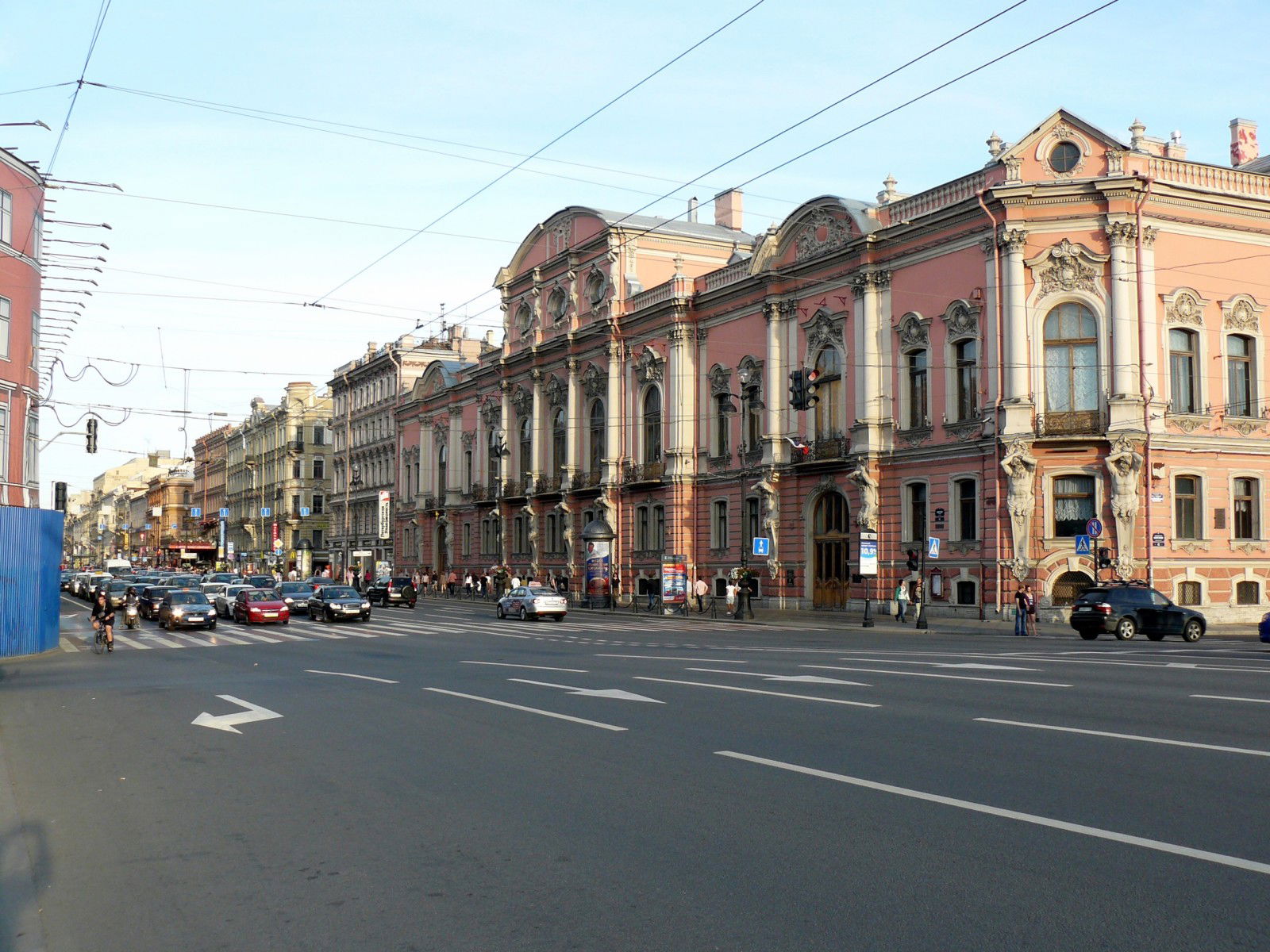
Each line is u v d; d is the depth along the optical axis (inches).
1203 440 1457.9
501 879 282.2
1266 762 387.5
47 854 323.0
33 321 1423.5
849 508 1732.3
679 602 2004.2
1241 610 1477.6
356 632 1493.6
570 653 1029.8
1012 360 1450.5
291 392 4537.4
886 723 499.2
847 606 1734.7
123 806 385.7
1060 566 1423.5
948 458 1553.9
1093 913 240.1
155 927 256.7
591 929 243.3
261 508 4628.4
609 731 502.0
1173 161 1462.8
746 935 235.3
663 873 280.5
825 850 295.3
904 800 346.9
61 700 723.4
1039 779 369.4
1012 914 241.3
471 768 427.8
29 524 1191.6
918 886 262.2
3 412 1355.8
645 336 2256.4
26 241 1393.9
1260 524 1508.4
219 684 796.0
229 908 268.1
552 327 2632.9
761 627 1596.9
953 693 605.6
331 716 595.2
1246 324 1510.8
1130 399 1398.9
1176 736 442.9
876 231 1663.4
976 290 1510.8
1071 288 1441.9
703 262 2434.8
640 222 2412.6
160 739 536.4
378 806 370.0
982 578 1488.7
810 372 1325.0
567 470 2511.1
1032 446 1435.8
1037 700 565.9
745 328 1991.9
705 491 2097.7
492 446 2947.8
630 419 2309.3
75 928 257.1
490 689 692.7
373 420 3885.3
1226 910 239.5
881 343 1675.7
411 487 3481.8
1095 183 1421.0
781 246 1882.4
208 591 2204.7
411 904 266.1
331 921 255.9
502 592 2677.2
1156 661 823.1
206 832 344.2
